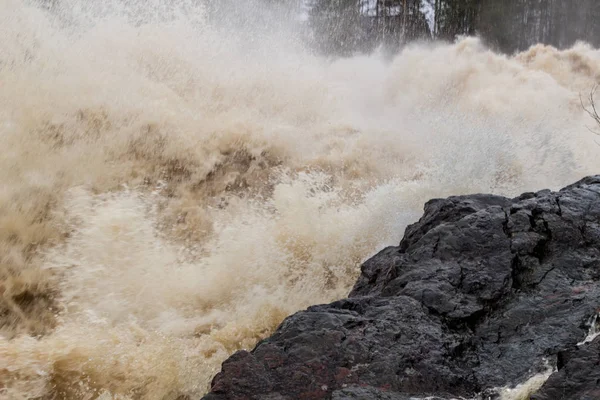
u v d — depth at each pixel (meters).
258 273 4.54
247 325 4.06
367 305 2.74
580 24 30.59
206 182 6.34
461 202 3.59
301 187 5.53
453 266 2.92
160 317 4.11
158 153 6.33
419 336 2.43
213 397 2.15
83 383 3.25
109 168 5.88
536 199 3.35
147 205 5.71
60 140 5.91
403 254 3.23
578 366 2.00
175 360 3.53
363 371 2.24
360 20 27.03
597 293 2.56
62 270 4.46
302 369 2.26
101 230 4.84
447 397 2.13
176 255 4.92
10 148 5.54
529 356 2.29
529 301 2.62
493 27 32.00
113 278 4.40
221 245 4.80
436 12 32.75
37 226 4.85
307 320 2.59
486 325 2.54
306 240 4.85
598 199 3.25
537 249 2.94
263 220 5.32
